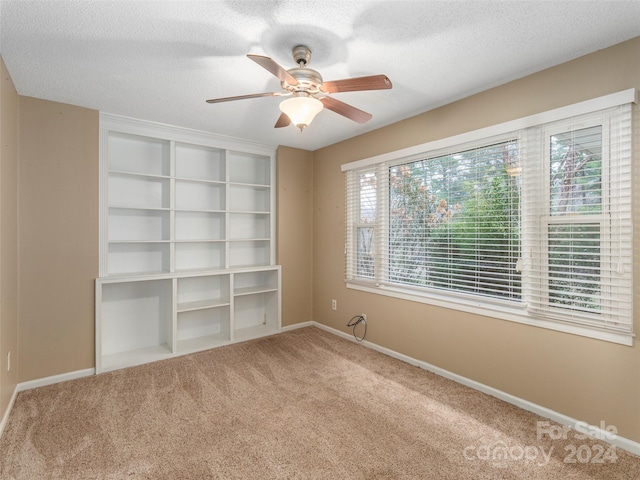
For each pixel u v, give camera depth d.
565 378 2.10
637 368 1.83
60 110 2.75
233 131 3.55
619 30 1.77
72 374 2.80
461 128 2.66
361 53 2.01
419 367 3.03
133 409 2.31
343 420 2.19
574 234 2.08
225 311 3.80
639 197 1.82
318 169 4.28
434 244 2.92
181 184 3.69
